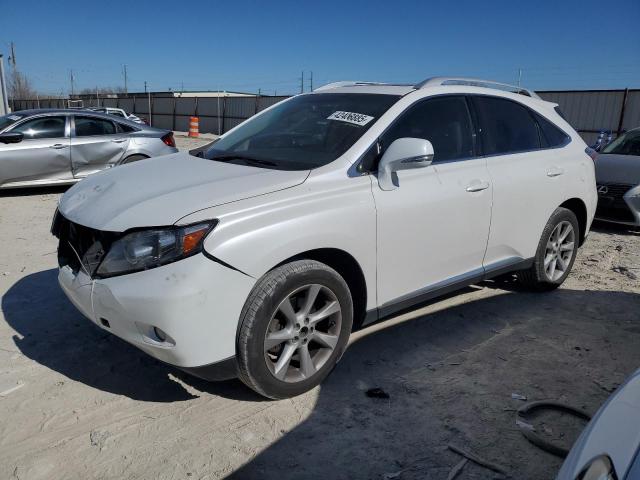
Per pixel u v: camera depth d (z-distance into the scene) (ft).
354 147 11.07
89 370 11.19
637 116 60.85
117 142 30.94
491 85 14.71
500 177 13.43
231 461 8.66
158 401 10.21
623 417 6.12
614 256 20.89
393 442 9.22
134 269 8.86
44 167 28.91
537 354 12.42
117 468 8.42
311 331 10.19
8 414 9.65
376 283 11.18
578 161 16.05
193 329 8.73
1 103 61.46
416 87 12.94
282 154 11.66
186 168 11.45
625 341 13.24
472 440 9.32
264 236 9.21
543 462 8.81
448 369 11.64
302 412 9.97
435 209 11.84
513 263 14.48
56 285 15.74
